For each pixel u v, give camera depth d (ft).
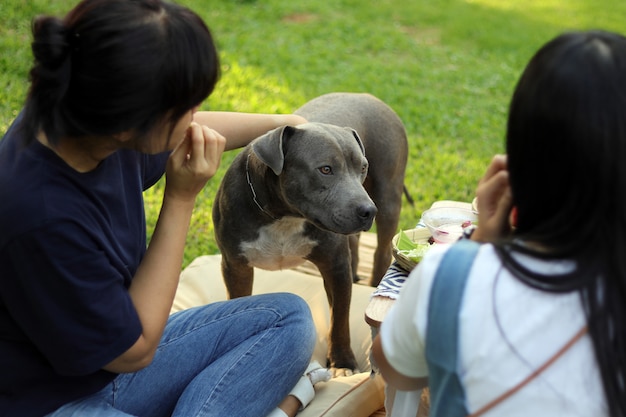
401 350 5.11
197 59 5.81
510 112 4.67
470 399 4.63
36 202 5.87
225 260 11.01
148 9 5.76
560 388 4.41
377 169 12.44
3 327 6.39
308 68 25.00
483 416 4.60
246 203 10.23
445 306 4.59
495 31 31.22
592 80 4.29
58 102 5.71
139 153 7.48
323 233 10.27
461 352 4.56
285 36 27.73
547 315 4.42
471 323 4.51
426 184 18.12
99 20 5.55
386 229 12.75
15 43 21.22
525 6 35.94
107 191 6.61
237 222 10.39
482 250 4.70
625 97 4.26
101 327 6.14
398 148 12.68
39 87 5.77
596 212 4.38
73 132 5.88
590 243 4.41
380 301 8.15
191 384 7.75
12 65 20.04
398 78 24.91
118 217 6.86
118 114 5.67
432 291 4.68
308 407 8.92
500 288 4.50
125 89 5.57
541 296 4.44
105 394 7.43
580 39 4.46
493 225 5.25
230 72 23.29
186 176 6.81
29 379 6.59
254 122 9.45
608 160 4.26
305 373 9.14
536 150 4.50
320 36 28.40
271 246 10.44
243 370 7.80
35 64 5.87
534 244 4.62
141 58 5.56
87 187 6.31
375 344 5.56
